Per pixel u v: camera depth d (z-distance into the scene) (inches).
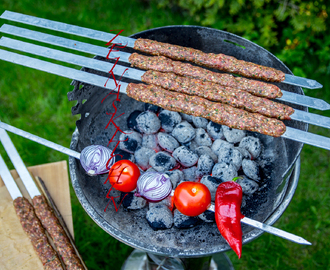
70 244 31.0
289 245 45.1
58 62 64.0
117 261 44.5
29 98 59.9
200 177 32.8
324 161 52.2
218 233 29.9
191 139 34.6
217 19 58.1
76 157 29.3
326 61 58.9
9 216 31.9
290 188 27.9
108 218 29.6
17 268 29.6
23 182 32.8
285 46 59.8
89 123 34.4
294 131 26.4
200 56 30.5
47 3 74.6
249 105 28.0
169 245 29.4
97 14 72.1
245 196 32.2
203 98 28.6
